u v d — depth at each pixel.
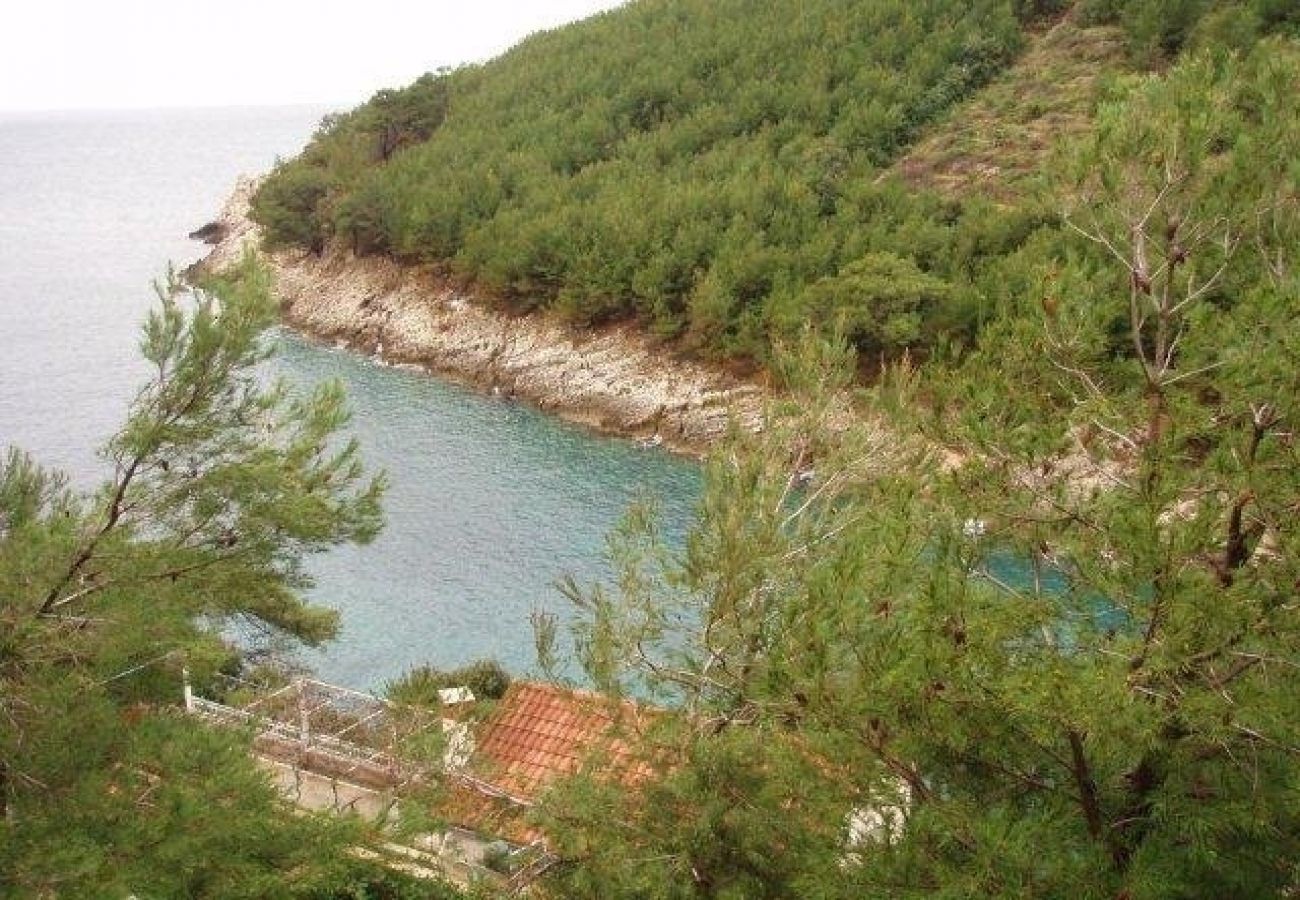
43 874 8.42
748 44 81.06
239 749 9.95
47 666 9.62
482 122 85.75
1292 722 6.63
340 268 76.81
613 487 45.56
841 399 12.07
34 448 49.78
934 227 51.88
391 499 43.84
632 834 9.73
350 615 34.06
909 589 7.74
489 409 56.81
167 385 10.81
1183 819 7.00
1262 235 8.07
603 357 57.28
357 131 93.44
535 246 61.97
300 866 10.34
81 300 83.94
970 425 8.56
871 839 8.09
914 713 7.50
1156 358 8.16
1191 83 8.27
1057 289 8.60
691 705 10.55
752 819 8.93
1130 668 7.08
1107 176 8.27
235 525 11.21
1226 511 7.38
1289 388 6.88
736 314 53.34
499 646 32.09
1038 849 6.96
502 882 12.45
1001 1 74.69
